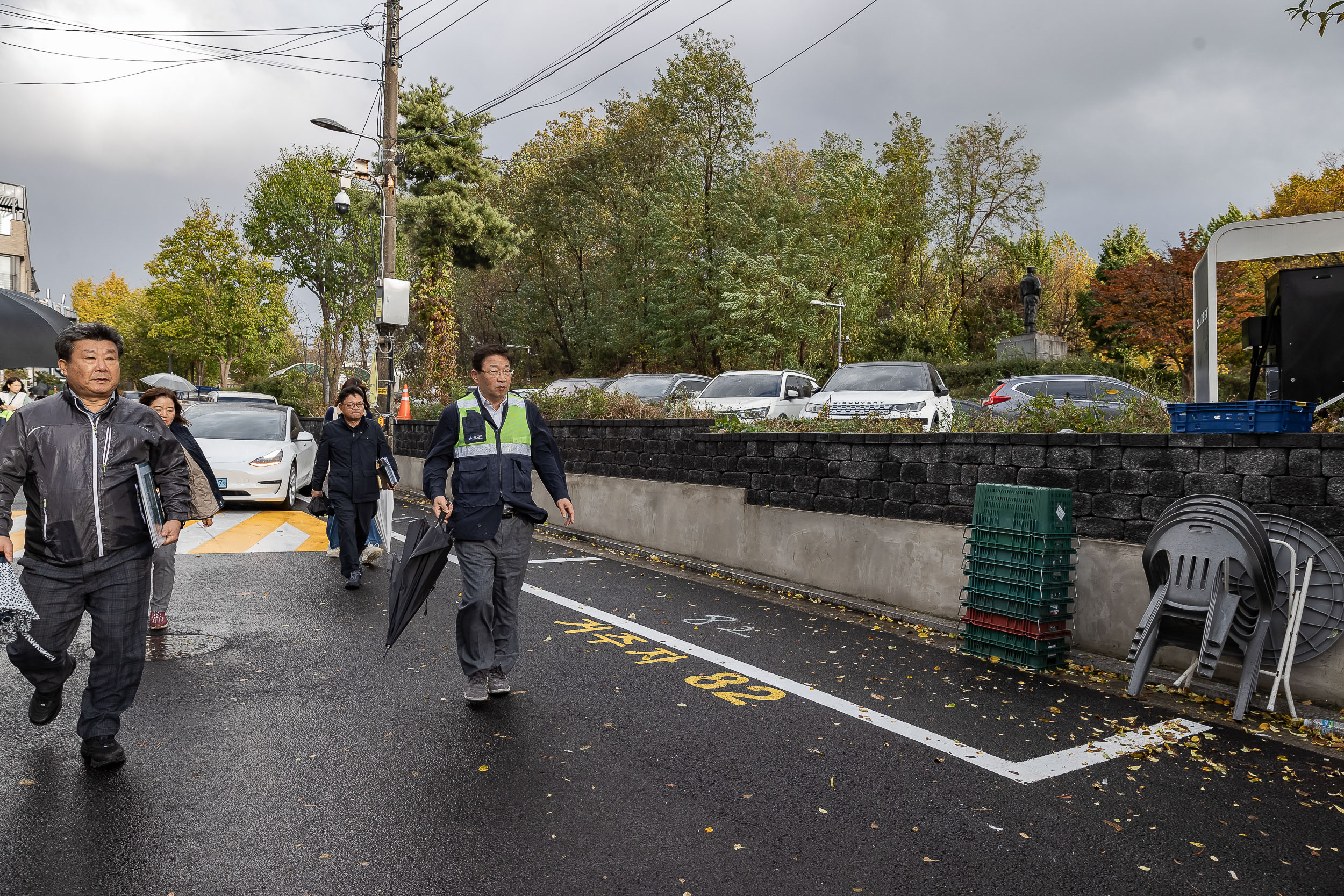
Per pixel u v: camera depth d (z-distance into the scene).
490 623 4.65
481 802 3.40
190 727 4.16
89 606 3.65
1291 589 4.64
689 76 40.22
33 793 3.40
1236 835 3.27
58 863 2.86
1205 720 4.59
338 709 4.47
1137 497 5.60
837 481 7.82
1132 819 3.39
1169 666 5.39
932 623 6.63
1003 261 47.78
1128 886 2.89
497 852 3.01
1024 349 35.22
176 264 46.06
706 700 4.75
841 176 39.56
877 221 45.19
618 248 46.84
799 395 14.30
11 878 2.76
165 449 3.87
